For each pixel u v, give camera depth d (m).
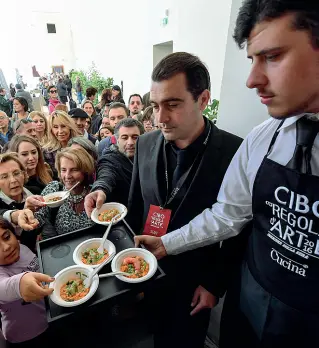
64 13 14.84
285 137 0.60
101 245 0.84
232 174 0.75
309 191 0.53
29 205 1.16
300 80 0.40
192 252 0.94
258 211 0.68
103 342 1.13
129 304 1.24
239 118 1.07
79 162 1.23
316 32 0.36
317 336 0.62
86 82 9.01
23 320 0.98
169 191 0.90
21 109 3.69
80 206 1.23
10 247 0.92
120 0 6.84
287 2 0.35
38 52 15.27
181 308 0.98
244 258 0.82
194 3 3.39
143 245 0.86
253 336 0.76
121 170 1.39
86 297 0.65
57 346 1.10
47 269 0.79
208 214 0.83
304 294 0.60
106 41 8.66
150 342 1.16
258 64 0.43
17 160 1.33
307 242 0.56
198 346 1.05
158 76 0.70
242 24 0.43
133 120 1.53
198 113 0.78
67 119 2.19
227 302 0.93
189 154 0.83
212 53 3.17
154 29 5.27
